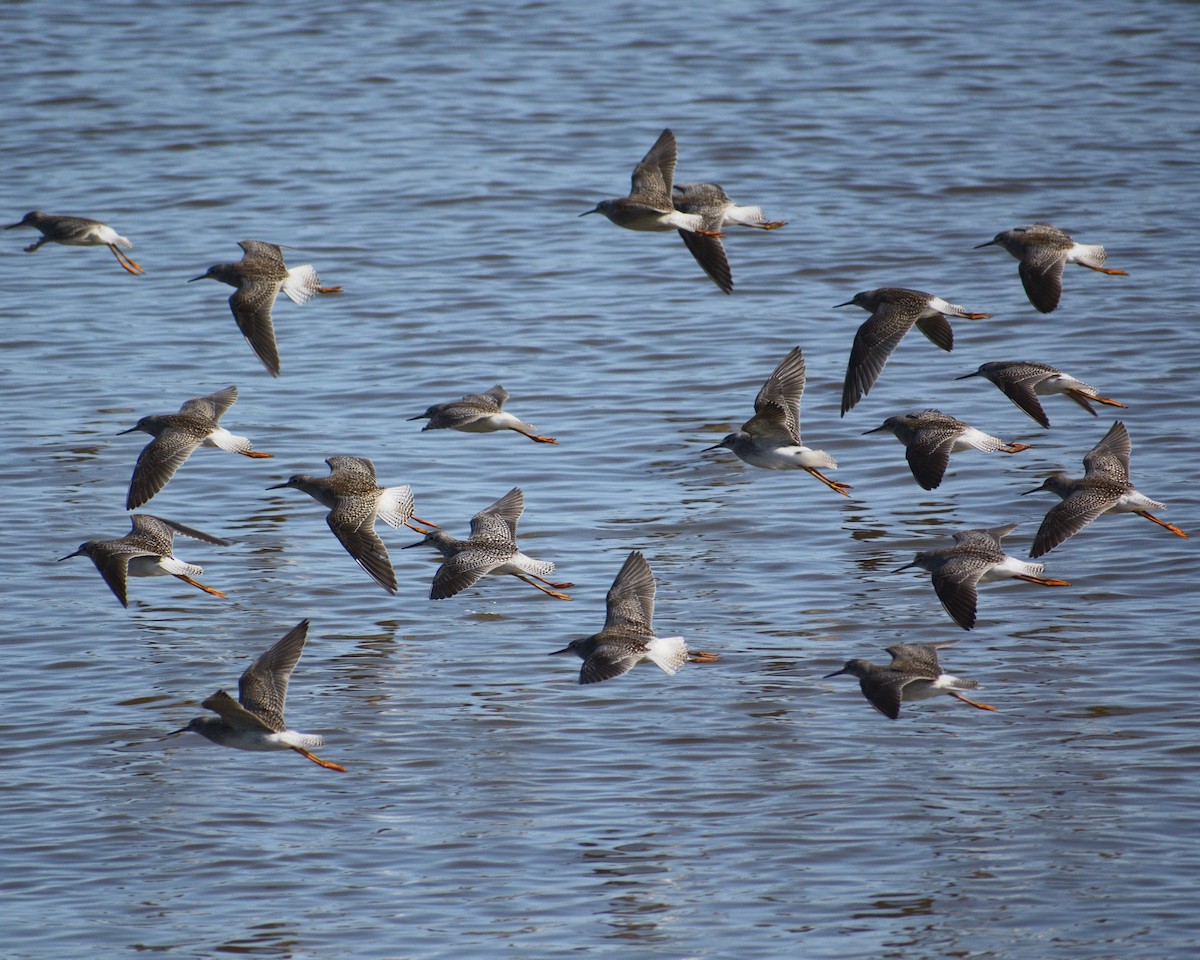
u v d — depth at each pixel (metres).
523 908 16.45
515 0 56.03
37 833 17.88
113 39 52.19
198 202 40.31
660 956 15.52
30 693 20.94
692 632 22.25
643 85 47.72
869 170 41.28
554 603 23.34
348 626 22.83
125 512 26.20
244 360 32.56
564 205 40.22
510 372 31.50
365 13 54.78
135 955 15.71
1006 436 28.50
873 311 21.78
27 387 31.14
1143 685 20.55
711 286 35.72
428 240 38.25
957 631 22.17
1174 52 49.12
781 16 53.78
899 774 18.84
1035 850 17.23
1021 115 44.69
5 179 41.59
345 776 19.05
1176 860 16.98
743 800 18.34
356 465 21.72
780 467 20.98
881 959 15.47
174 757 19.48
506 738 19.81
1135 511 20.33
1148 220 37.78
